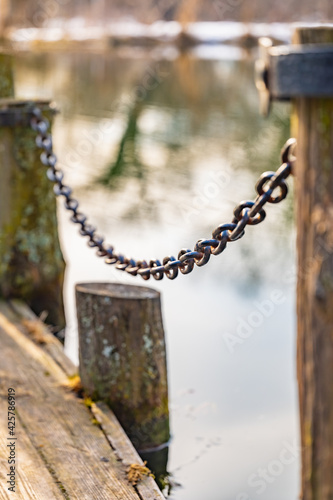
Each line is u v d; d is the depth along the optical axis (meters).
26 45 16.91
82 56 17.00
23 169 5.09
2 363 4.20
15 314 4.98
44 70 15.70
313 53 2.18
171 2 17.72
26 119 4.94
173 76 14.74
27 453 3.27
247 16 15.97
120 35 17.06
